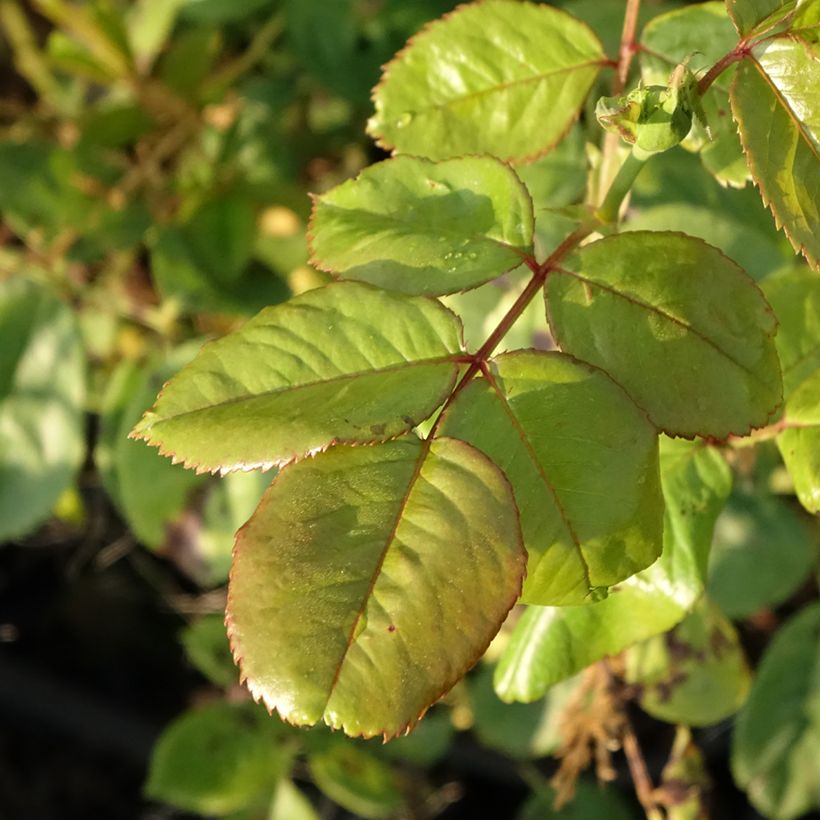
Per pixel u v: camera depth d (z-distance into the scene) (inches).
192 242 30.4
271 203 31.1
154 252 30.2
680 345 17.8
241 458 17.1
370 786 30.8
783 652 26.4
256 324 17.4
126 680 42.8
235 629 16.7
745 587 25.8
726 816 35.9
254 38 35.7
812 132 18.0
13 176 30.7
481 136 20.0
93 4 28.3
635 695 22.4
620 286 17.9
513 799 38.6
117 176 31.2
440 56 19.8
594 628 19.6
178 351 28.8
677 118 17.7
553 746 29.0
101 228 30.2
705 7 19.9
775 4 18.1
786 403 19.7
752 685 26.6
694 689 22.3
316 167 35.5
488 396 17.4
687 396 17.7
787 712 26.3
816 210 18.0
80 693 42.4
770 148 18.0
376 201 18.4
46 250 31.0
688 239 18.0
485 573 16.9
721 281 17.9
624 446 17.4
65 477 29.7
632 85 21.2
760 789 26.4
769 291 20.1
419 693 16.7
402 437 17.3
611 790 33.6
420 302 17.6
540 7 19.8
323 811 37.7
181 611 39.6
